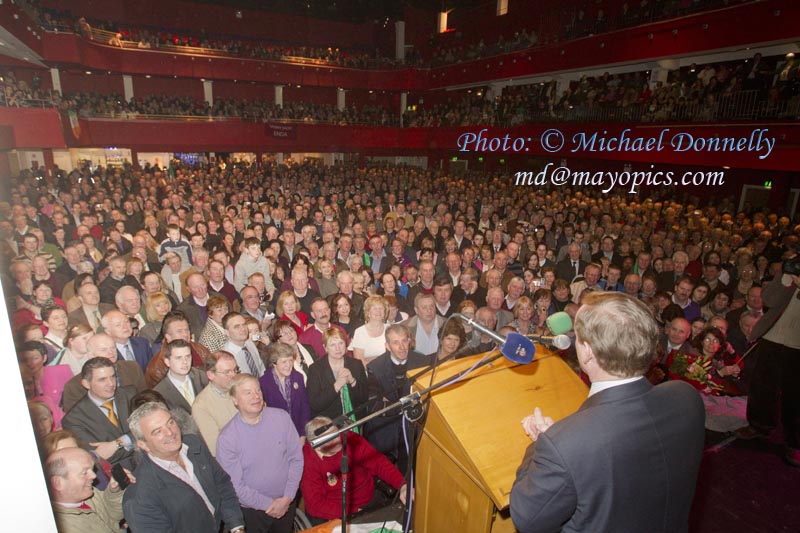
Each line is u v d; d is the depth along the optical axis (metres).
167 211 11.17
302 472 3.50
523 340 1.96
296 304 5.57
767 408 4.12
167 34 26.84
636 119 17.98
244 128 25.91
